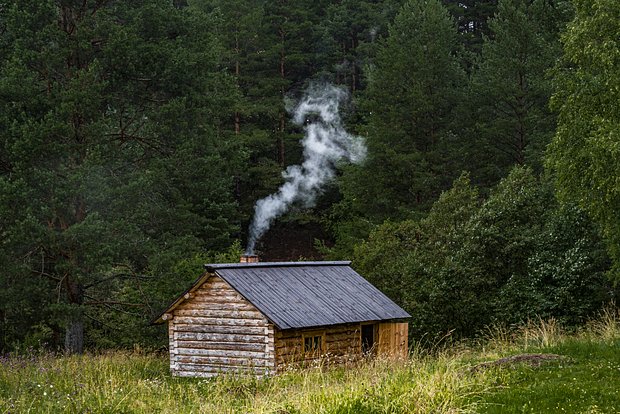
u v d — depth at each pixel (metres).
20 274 27.16
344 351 24.62
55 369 20.98
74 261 27.92
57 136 27.67
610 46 22.56
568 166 23.27
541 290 27.20
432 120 48.66
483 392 13.59
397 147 48.00
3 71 27.70
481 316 28.64
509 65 44.91
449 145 47.38
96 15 29.88
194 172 30.31
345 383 15.40
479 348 23.88
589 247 27.17
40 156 27.44
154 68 29.45
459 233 31.91
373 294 26.75
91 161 27.12
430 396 13.00
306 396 13.79
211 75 32.50
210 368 23.77
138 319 31.95
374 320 24.84
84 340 33.78
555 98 24.34
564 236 27.91
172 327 24.62
